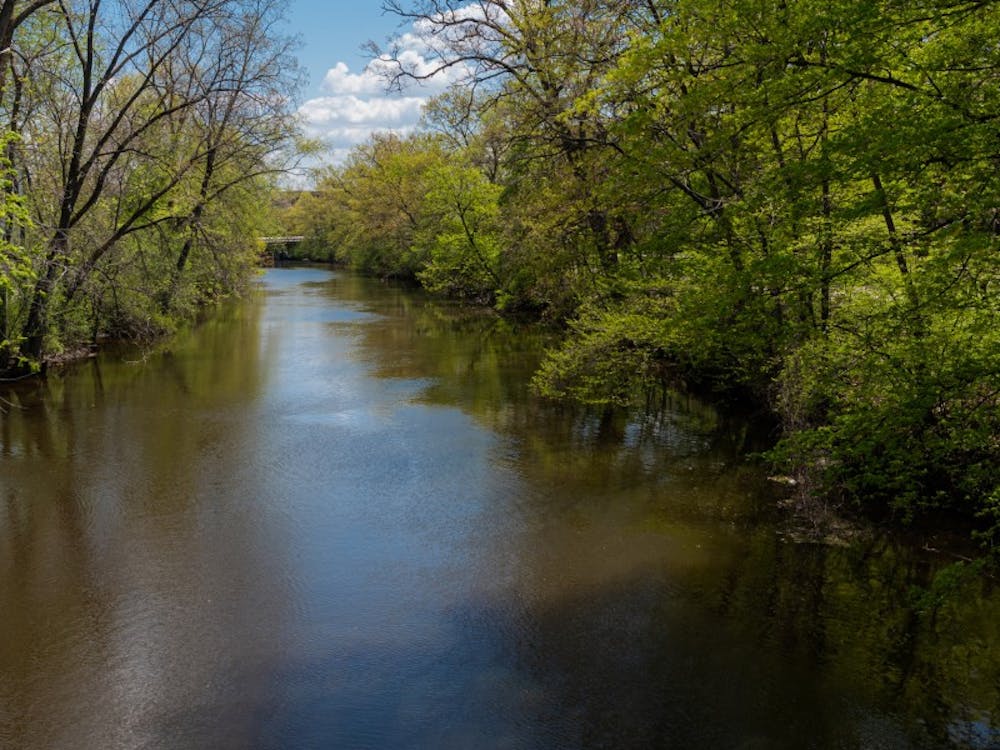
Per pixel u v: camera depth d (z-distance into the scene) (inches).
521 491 453.7
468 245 1467.8
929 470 387.5
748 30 350.6
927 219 301.6
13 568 352.5
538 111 696.4
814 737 242.5
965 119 263.9
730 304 383.9
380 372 807.1
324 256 3223.4
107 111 835.4
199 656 284.4
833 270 335.0
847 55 286.4
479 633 301.7
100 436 561.0
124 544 378.9
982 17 277.6
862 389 342.6
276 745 237.8
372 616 314.2
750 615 315.3
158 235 952.9
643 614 316.2
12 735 241.4
